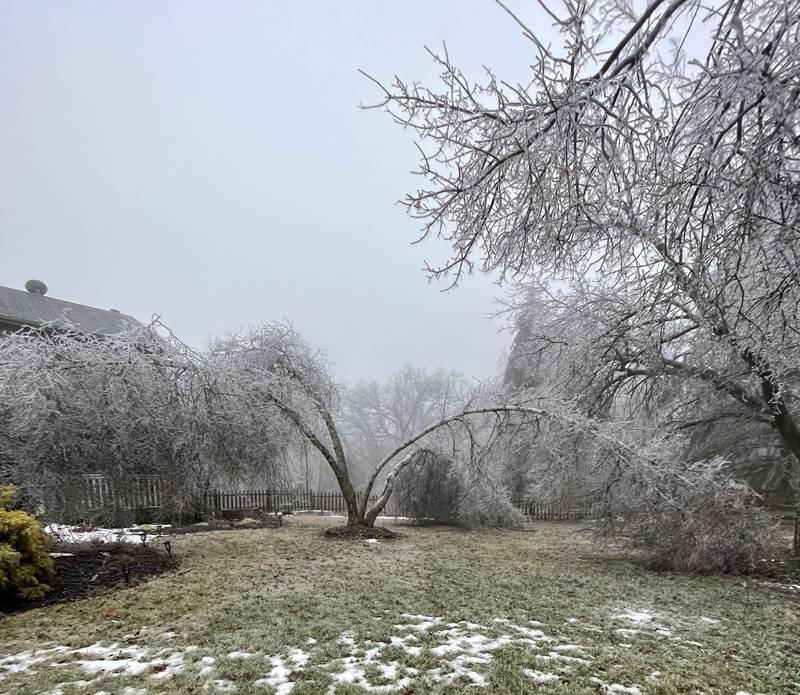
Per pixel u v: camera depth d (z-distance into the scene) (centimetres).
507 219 393
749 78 256
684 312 686
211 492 1071
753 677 355
